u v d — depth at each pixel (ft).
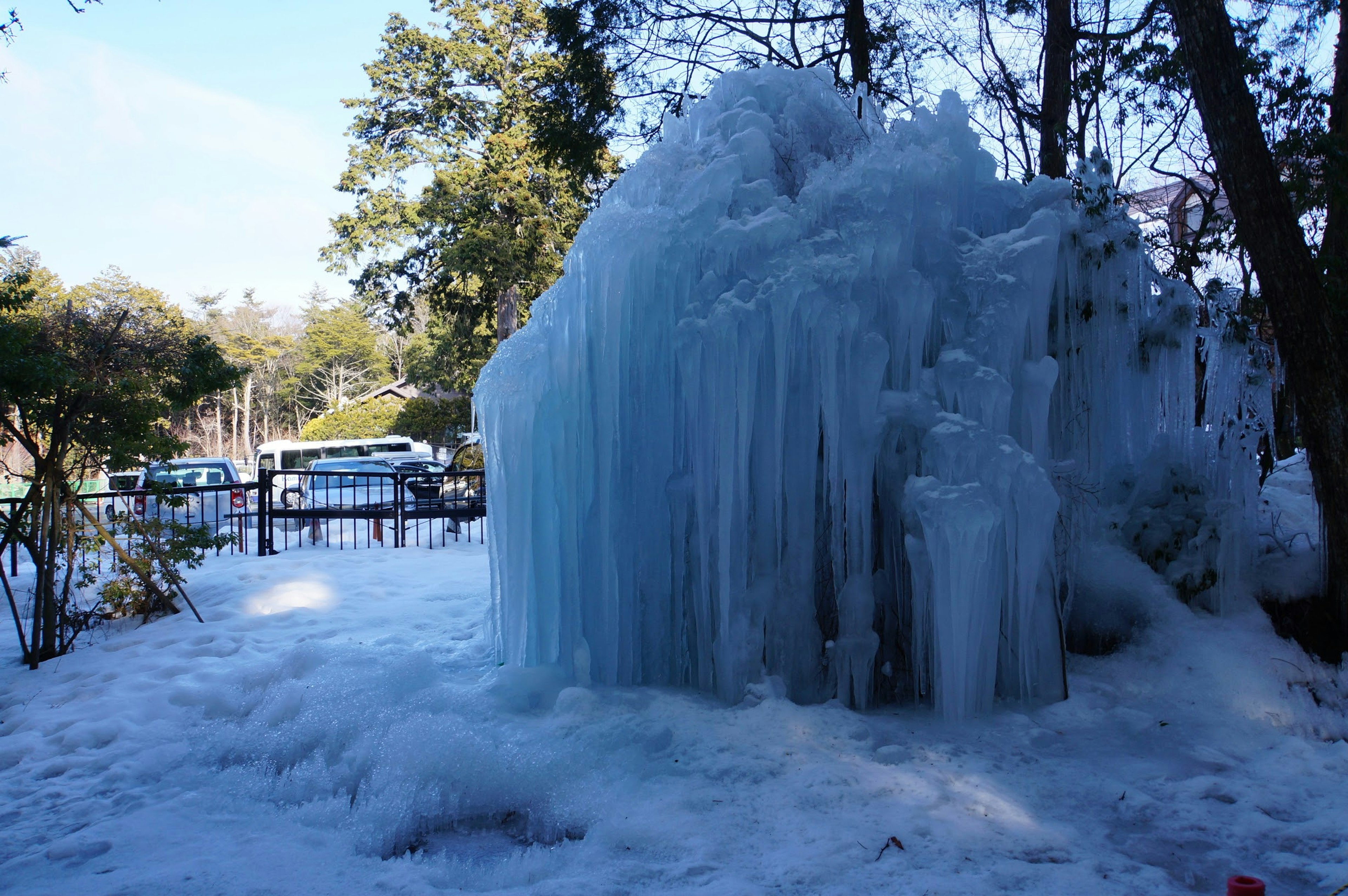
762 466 17.19
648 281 17.49
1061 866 10.80
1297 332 16.30
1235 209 16.66
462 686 17.60
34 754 15.33
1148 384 20.31
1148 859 11.08
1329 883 10.45
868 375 16.61
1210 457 20.08
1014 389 17.35
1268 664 16.55
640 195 18.72
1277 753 14.33
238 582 28.55
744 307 16.49
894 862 10.87
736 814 12.29
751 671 16.75
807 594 17.04
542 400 17.92
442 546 40.40
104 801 13.46
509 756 13.98
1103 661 18.21
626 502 17.78
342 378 202.49
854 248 16.72
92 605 25.79
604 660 17.62
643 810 12.51
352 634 22.80
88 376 21.15
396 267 90.22
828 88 20.18
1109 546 19.76
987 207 19.27
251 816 13.10
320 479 57.62
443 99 89.86
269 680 18.42
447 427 120.47
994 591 16.20
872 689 17.06
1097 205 18.93
